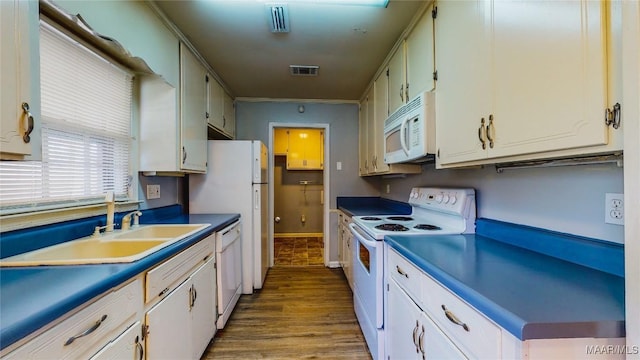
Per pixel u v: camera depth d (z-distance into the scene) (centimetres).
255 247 294
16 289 81
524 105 94
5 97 82
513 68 99
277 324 226
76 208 147
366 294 191
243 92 346
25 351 65
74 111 148
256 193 290
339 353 188
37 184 129
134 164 198
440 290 98
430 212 210
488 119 112
